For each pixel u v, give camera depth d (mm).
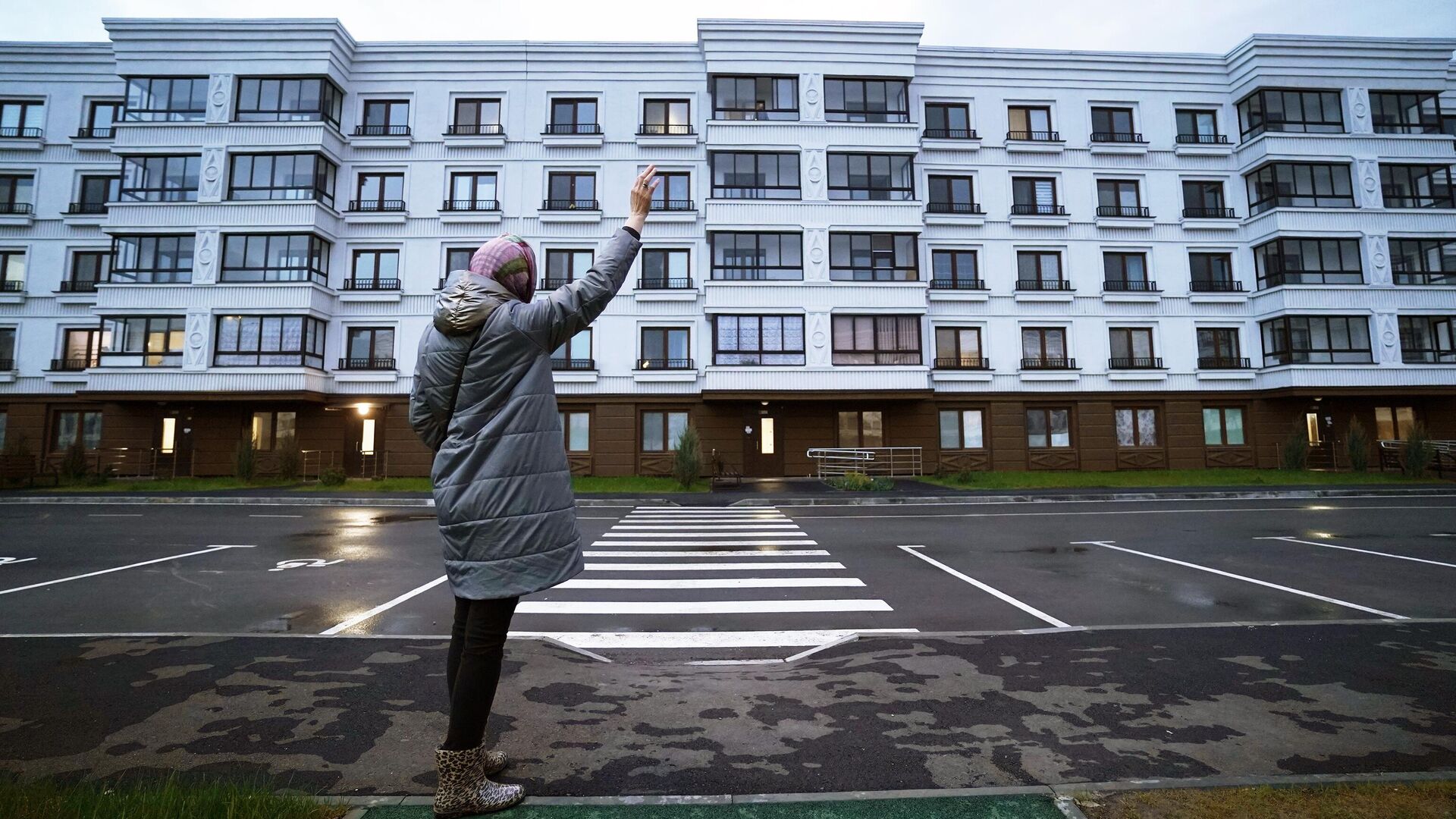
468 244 23547
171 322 22094
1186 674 3975
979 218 24234
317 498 16844
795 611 5973
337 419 22891
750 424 23297
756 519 13430
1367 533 10836
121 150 22203
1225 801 2461
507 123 24031
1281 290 23406
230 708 3414
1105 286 24422
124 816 2225
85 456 21281
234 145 22344
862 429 23609
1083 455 23828
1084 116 24953
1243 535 10828
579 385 23188
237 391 21484
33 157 24516
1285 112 24500
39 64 24750
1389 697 3592
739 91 23672
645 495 18016
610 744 3008
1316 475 21375
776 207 23031
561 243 23703
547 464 2350
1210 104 25219
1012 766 2799
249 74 22594
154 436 22781
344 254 23391
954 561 8523
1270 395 23891
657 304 23484
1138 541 10172
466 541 2271
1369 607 5973
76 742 2998
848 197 23406
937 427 23734
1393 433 24219
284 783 2609
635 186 2689
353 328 23281
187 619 5715
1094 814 2377
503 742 3020
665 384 23281
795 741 3055
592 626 5484
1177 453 24016
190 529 11836
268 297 21859
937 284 23922
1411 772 2705
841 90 23797
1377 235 23922
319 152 22500
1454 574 7480
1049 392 24000
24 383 23750
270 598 6555
